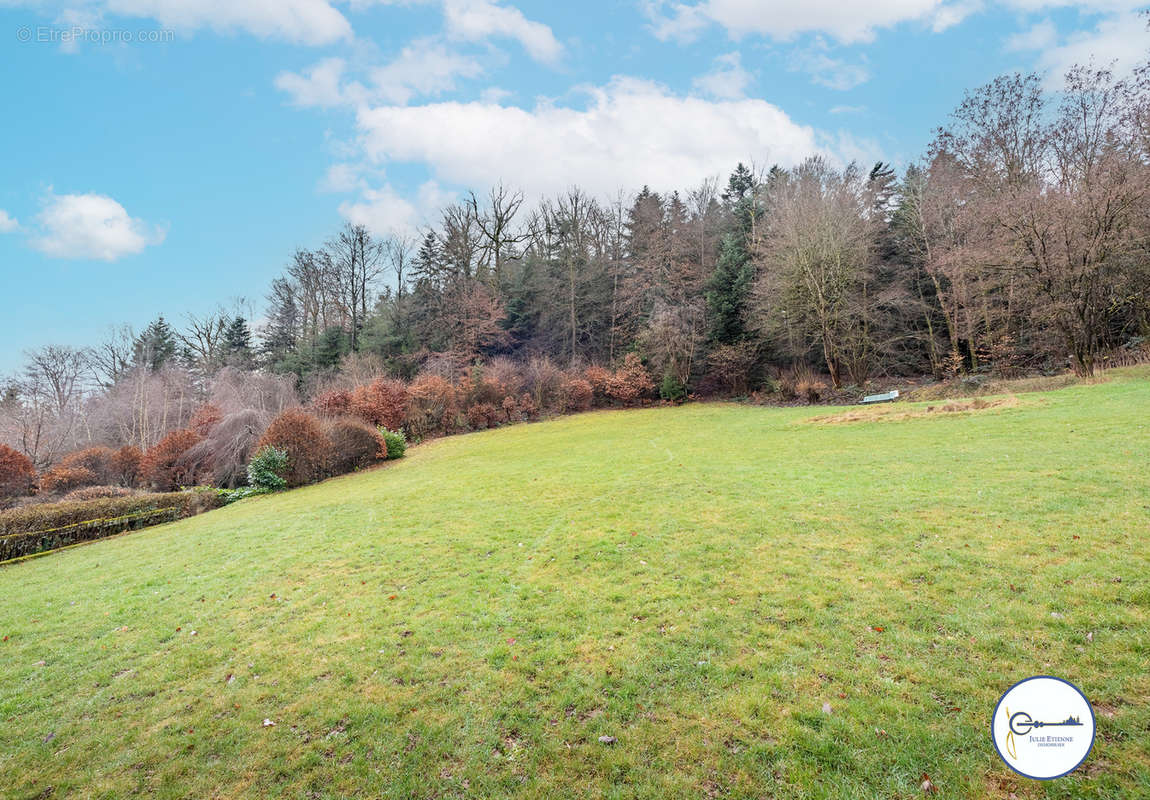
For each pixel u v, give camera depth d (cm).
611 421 2812
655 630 486
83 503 1374
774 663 412
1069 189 1859
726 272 3300
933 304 2939
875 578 536
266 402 2925
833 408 2325
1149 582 448
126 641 580
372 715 400
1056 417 1252
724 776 312
